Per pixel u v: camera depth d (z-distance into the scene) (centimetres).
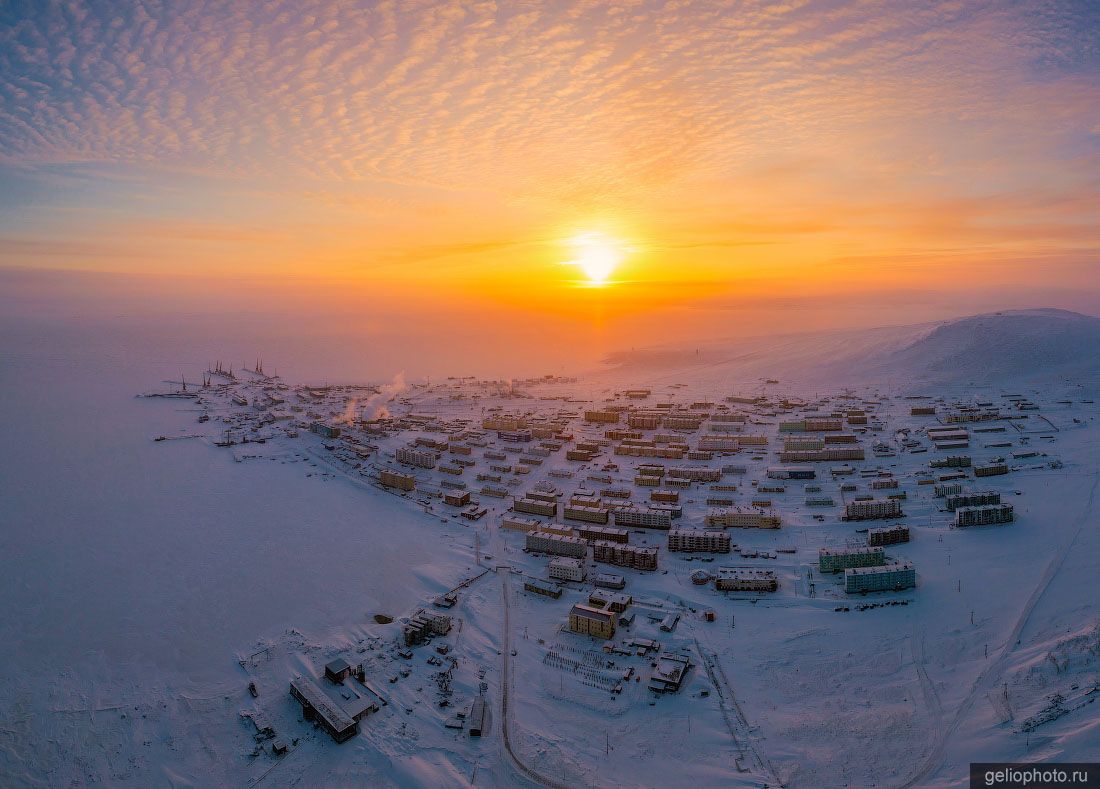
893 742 16762
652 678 19612
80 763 17475
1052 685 17500
